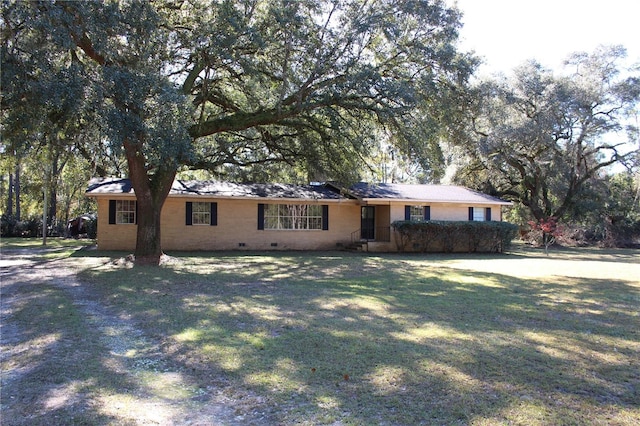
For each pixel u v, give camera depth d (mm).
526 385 4352
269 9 12922
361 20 13281
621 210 33688
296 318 7062
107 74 9984
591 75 29125
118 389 4285
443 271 14156
